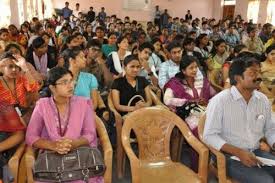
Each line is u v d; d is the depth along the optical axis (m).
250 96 2.21
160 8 16.75
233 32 11.84
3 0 8.71
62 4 15.30
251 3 15.56
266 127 2.29
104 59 4.88
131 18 16.16
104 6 15.66
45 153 2.05
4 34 6.44
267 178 1.98
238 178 2.10
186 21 14.48
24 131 2.29
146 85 3.33
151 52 4.55
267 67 3.98
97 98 3.25
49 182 1.97
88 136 2.20
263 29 10.72
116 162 3.07
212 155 2.33
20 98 2.63
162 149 2.45
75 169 1.99
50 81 2.16
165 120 2.46
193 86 3.18
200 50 5.96
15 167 1.99
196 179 2.15
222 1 17.62
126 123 2.37
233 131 2.20
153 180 2.15
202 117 2.37
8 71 2.56
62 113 2.22
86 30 9.80
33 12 12.01
